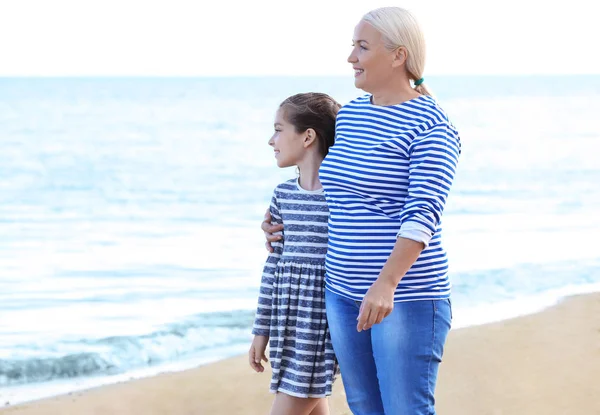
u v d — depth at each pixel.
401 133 2.69
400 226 2.67
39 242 11.59
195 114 45.72
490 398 4.54
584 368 5.08
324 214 3.00
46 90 81.62
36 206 15.55
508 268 8.81
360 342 2.82
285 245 3.07
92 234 12.28
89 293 8.23
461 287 7.96
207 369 5.41
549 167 21.14
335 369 3.07
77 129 35.06
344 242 2.79
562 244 10.41
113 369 5.54
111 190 17.81
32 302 7.83
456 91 78.81
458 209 13.78
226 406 4.66
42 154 25.61
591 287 7.96
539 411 4.34
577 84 98.94
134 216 14.14
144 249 10.84
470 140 29.42
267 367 5.44
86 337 6.44
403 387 2.69
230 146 28.03
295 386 3.00
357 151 2.75
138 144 28.88
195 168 21.84
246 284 8.57
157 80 111.06
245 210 14.77
